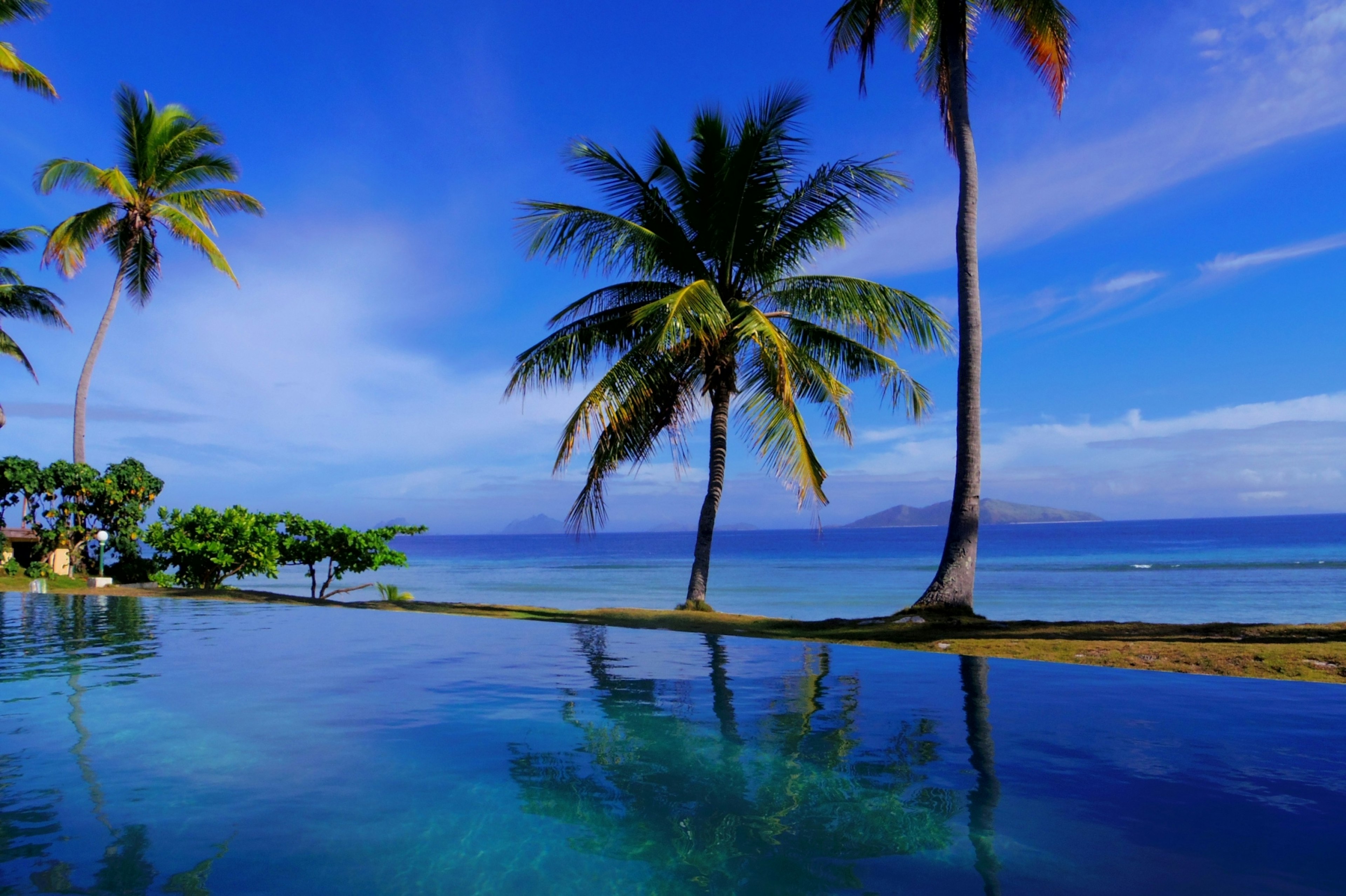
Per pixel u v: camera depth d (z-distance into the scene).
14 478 19.91
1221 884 2.40
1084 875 2.49
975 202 11.49
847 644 8.44
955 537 11.22
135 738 4.25
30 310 22.91
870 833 2.88
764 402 13.48
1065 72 11.89
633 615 13.14
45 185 20.67
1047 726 4.48
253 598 14.69
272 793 3.35
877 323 12.77
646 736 4.32
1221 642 8.23
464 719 4.70
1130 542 85.31
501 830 2.93
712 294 11.57
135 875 2.50
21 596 14.76
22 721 4.66
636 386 12.47
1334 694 5.41
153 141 21.50
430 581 40.94
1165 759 3.79
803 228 13.29
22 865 2.58
